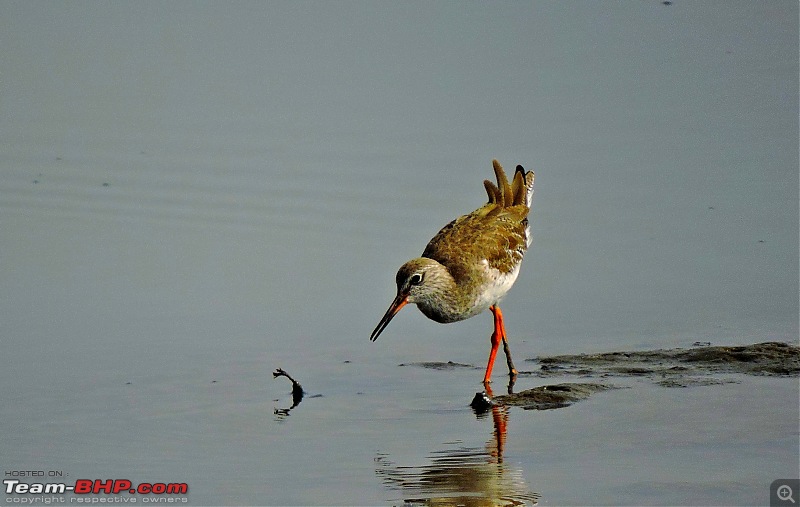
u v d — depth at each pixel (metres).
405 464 12.48
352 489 11.80
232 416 14.09
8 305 18.38
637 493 11.51
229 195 22.44
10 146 24.36
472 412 14.20
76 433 13.49
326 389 15.16
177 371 15.70
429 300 16.25
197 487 11.92
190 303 18.56
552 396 14.56
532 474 12.11
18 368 15.77
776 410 13.71
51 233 21.47
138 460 12.66
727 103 24.19
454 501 11.48
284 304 18.56
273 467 12.45
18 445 13.12
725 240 19.81
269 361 16.20
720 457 12.35
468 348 17.09
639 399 14.35
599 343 16.73
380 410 14.34
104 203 22.44
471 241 16.64
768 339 16.38
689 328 17.00
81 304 18.45
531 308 18.31
